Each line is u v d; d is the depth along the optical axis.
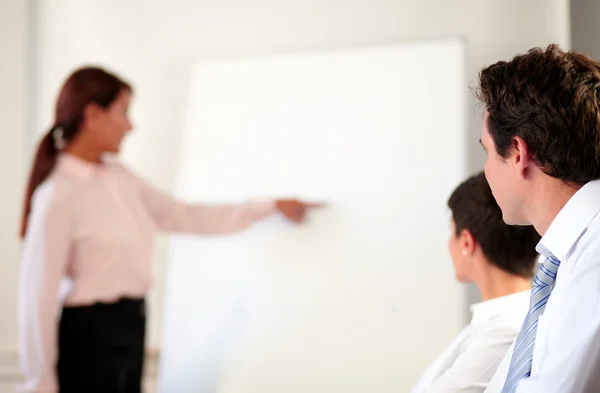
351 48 2.73
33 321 2.36
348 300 2.61
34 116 3.22
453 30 2.71
